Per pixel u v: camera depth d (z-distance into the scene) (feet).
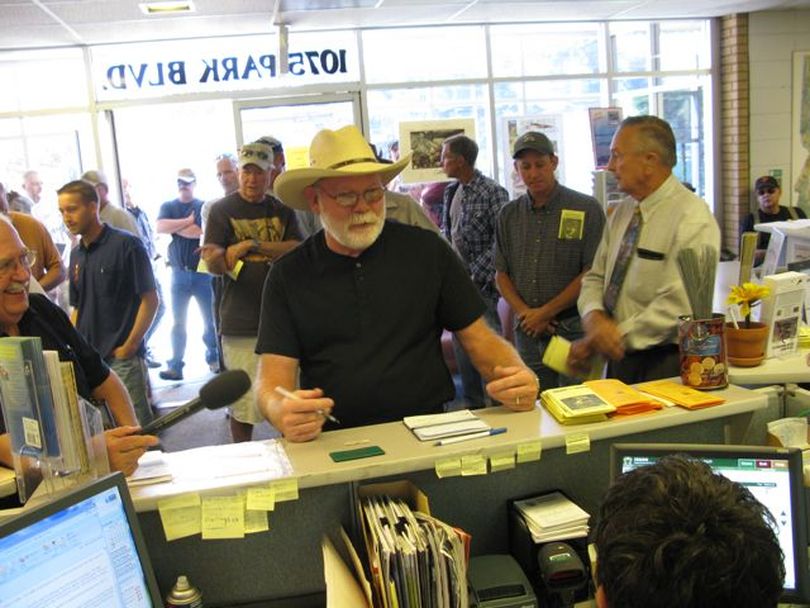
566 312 9.93
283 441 4.91
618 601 2.12
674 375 6.83
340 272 5.77
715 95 22.13
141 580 3.74
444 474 4.46
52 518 3.38
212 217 10.88
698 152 22.63
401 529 4.12
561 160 21.08
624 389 5.33
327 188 5.55
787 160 22.18
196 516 4.24
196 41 18.79
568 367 6.98
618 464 4.29
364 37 19.65
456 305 5.99
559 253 9.94
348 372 5.66
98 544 3.56
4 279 5.21
